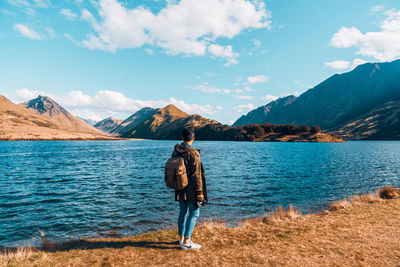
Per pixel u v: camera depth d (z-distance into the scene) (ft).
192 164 17.75
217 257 17.24
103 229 32.53
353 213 29.96
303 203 47.78
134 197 52.47
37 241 27.96
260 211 41.39
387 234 21.77
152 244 20.61
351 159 166.40
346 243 19.72
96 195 54.75
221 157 179.11
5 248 25.25
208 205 45.19
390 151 277.64
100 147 386.11
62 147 362.53
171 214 39.47
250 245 19.77
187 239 19.15
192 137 18.61
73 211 41.60
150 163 137.18
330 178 82.58
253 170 102.37
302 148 361.30
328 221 26.61
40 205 46.06
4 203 47.83
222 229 25.21
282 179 78.95
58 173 94.32
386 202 36.11
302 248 18.84
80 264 16.46
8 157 180.14
